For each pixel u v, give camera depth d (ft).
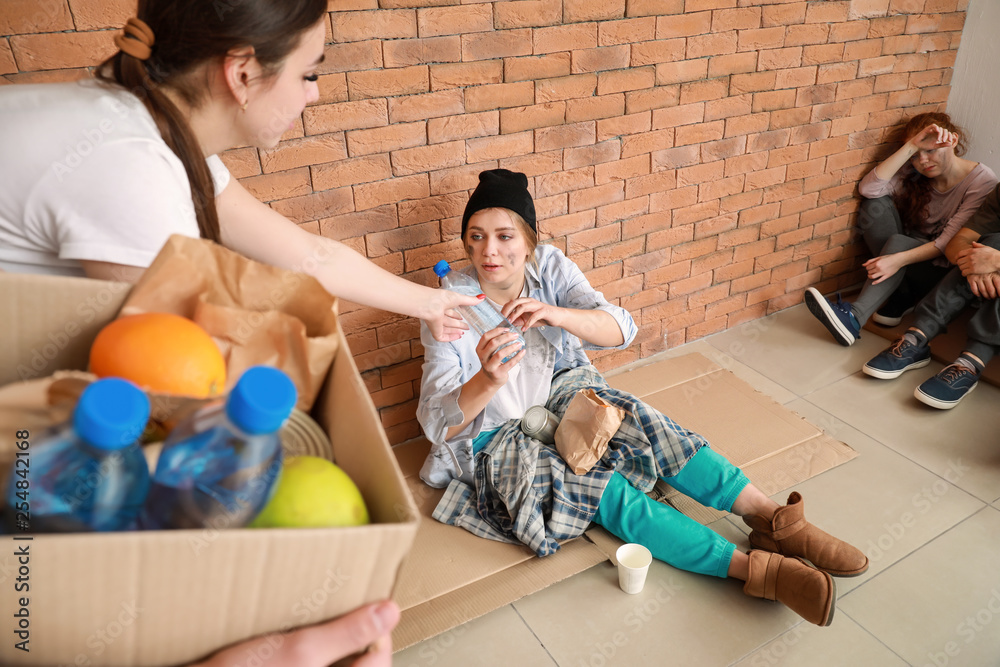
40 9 4.24
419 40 5.46
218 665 1.38
